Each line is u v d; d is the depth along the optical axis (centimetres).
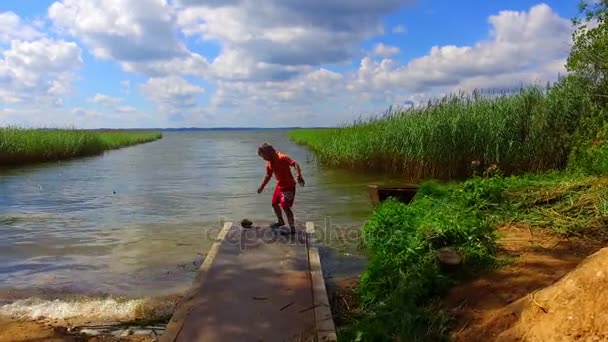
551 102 1488
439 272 546
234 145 6291
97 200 1442
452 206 807
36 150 2933
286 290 569
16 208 1300
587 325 329
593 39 1195
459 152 1645
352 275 708
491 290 486
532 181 916
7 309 586
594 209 704
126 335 515
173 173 2314
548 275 500
